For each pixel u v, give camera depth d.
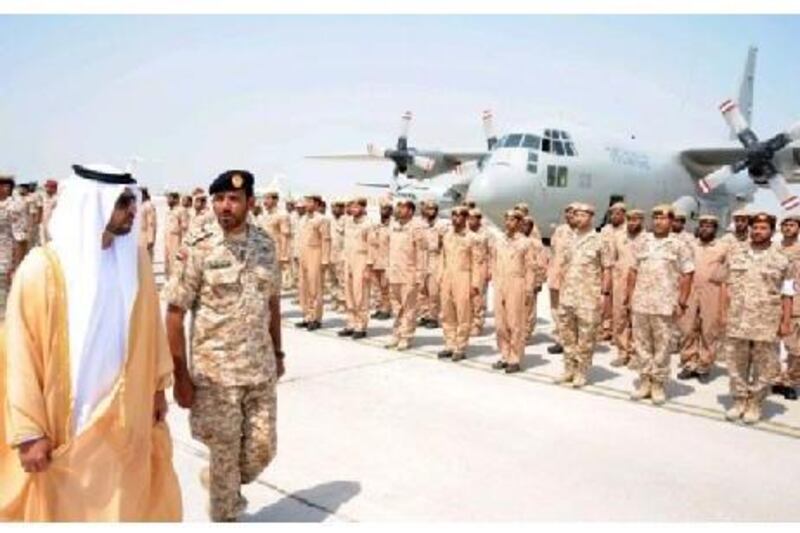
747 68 26.75
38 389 2.37
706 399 6.58
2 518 2.45
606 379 7.26
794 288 5.66
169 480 2.79
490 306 12.46
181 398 3.31
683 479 4.49
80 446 2.42
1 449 2.46
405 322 8.52
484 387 6.75
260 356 3.38
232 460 3.38
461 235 7.86
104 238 2.53
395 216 8.64
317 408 5.91
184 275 3.26
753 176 16.00
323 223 9.91
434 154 23.70
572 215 6.91
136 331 2.60
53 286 2.41
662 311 6.21
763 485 4.43
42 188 13.14
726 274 7.32
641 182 18.91
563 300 6.91
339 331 9.73
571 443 5.14
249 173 3.37
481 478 4.40
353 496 4.07
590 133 18.00
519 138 17.03
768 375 5.73
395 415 5.74
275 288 3.51
